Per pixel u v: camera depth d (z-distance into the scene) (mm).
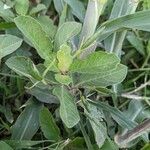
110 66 190
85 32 222
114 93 269
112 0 308
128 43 320
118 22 230
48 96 251
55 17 319
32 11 280
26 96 270
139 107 285
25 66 201
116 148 236
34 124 250
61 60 190
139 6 301
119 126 256
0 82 258
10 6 267
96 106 247
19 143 229
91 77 214
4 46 211
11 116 255
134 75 313
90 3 215
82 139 237
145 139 254
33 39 189
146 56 317
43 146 245
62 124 261
